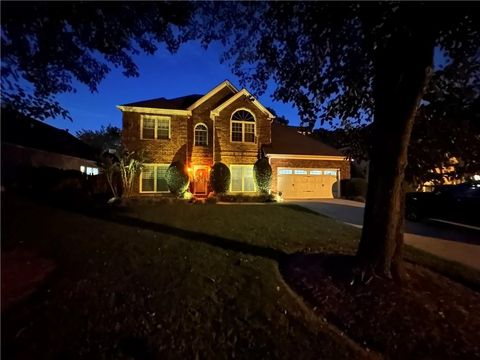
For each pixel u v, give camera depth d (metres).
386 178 4.68
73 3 3.42
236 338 3.42
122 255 6.00
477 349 3.41
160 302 4.10
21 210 10.80
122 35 4.03
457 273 5.65
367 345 3.55
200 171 19.56
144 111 18.62
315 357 3.20
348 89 5.50
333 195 20.86
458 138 5.33
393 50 4.20
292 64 4.88
